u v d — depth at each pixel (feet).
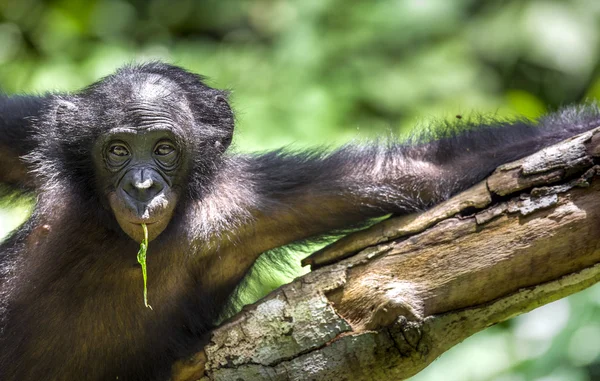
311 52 69.00
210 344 29.53
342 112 64.95
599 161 27.76
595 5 71.72
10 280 32.68
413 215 29.96
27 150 34.94
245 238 34.37
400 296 28.22
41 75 65.57
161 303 33.06
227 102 35.40
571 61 70.23
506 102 67.21
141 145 30.96
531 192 28.25
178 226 32.63
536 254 27.91
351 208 33.94
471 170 32.19
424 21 71.20
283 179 34.30
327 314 28.73
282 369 28.73
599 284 50.03
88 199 32.27
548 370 47.83
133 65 34.45
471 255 28.43
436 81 67.67
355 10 71.82
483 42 71.15
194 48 73.20
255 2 79.36
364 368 28.53
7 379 32.04
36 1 74.59
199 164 33.40
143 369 33.40
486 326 28.78
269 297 29.55
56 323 32.07
